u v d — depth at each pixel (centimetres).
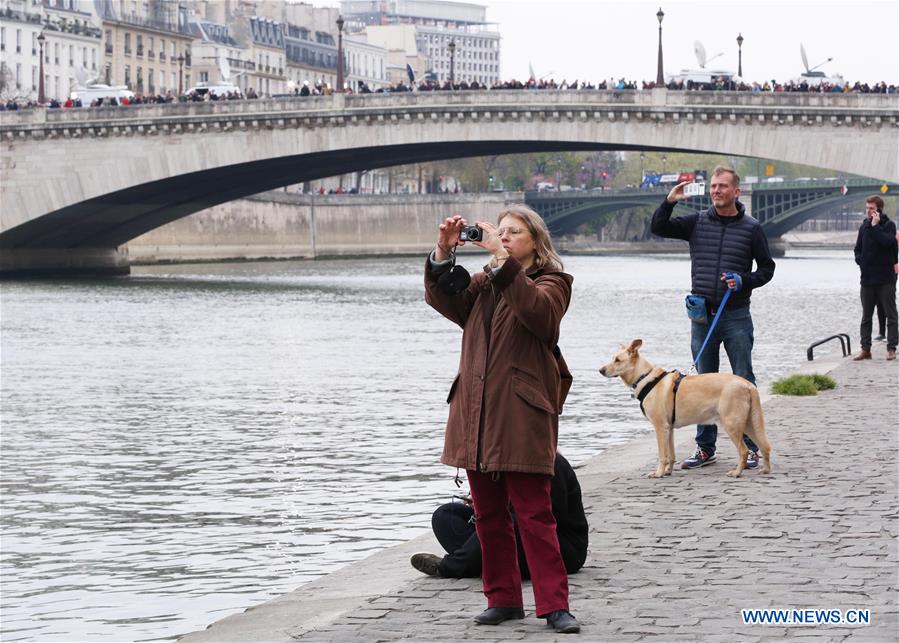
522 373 1031
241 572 1752
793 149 8662
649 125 8944
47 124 10125
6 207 10288
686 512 1446
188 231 14475
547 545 1034
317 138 9638
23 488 2386
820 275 12062
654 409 1689
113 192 10062
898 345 3619
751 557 1230
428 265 1044
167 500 2247
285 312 7094
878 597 1080
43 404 3578
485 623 1057
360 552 1847
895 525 1357
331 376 4181
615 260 17388
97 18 16938
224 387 3922
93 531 2020
